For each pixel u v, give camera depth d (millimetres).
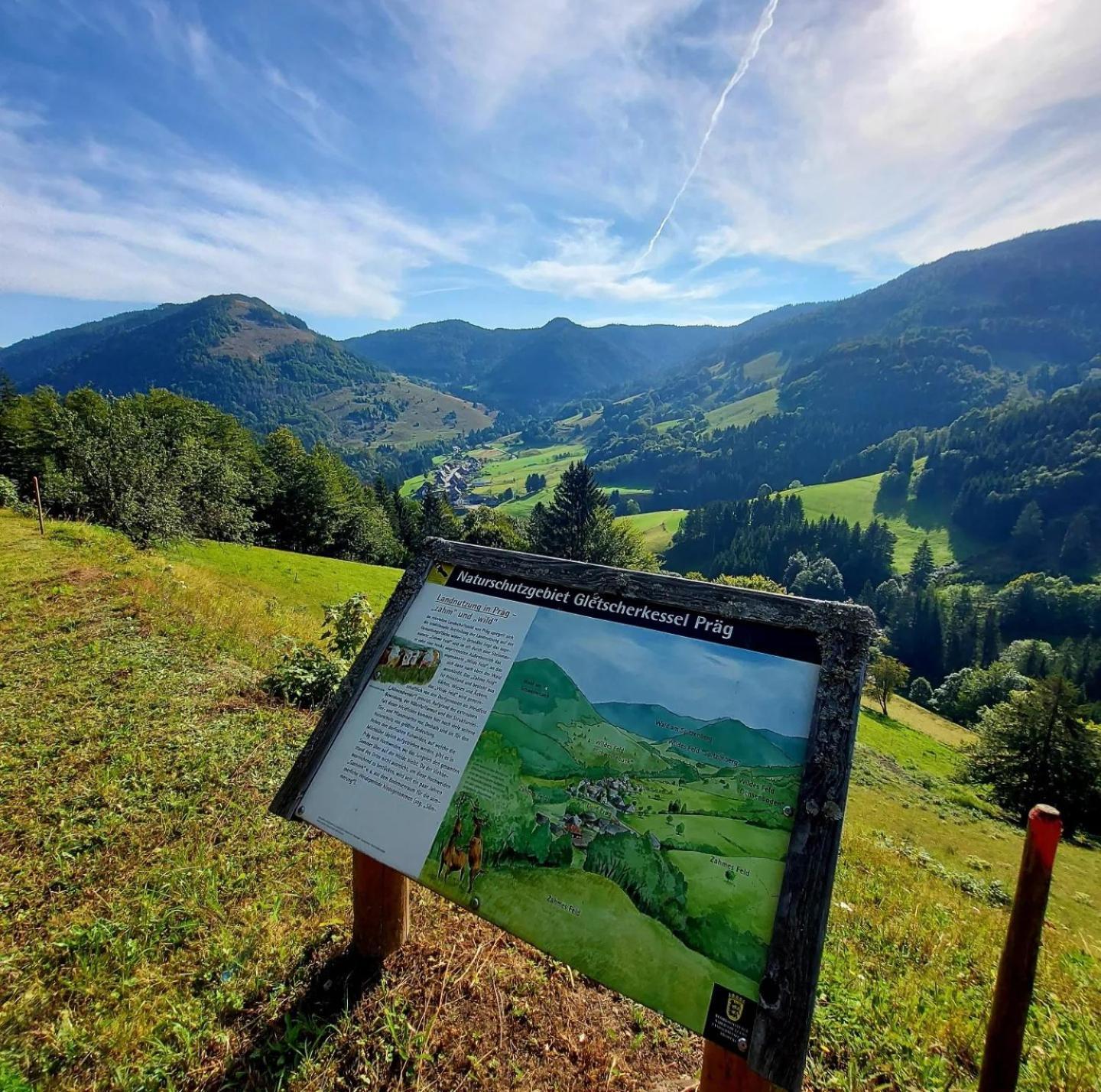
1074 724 35469
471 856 2234
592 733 2227
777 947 1668
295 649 7594
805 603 2061
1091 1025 3355
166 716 5848
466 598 2797
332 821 2551
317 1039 2541
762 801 1874
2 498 23328
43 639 7586
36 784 4508
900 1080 2680
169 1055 2482
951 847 19297
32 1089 2328
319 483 49906
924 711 58250
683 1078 2555
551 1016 2770
